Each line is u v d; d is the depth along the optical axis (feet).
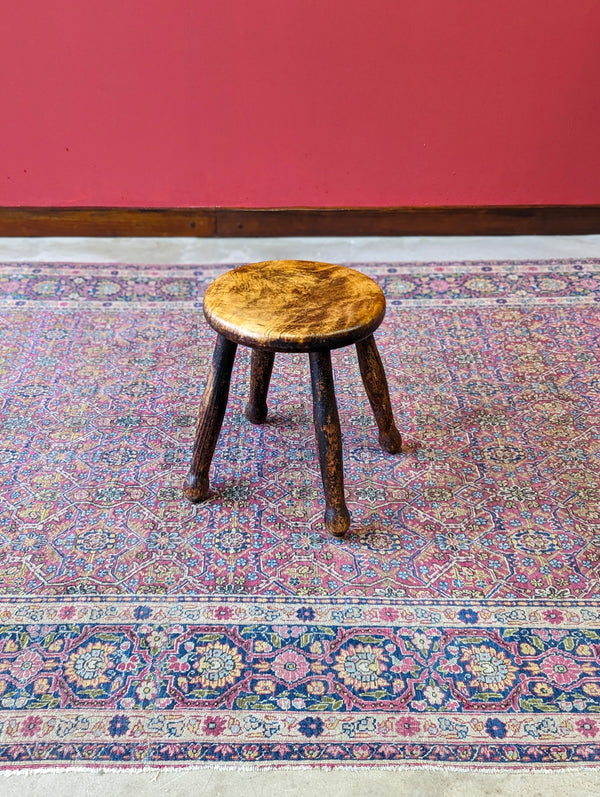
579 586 4.56
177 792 3.47
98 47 8.43
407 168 9.38
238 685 3.95
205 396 4.80
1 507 5.11
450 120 9.05
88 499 5.21
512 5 8.27
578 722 3.78
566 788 3.51
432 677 4.00
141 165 9.24
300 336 4.15
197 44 8.45
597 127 9.09
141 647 4.14
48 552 4.75
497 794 3.48
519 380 6.68
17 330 7.33
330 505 4.81
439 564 4.71
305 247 9.39
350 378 6.66
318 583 4.56
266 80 8.73
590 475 5.50
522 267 8.76
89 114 8.87
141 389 6.50
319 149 9.22
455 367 6.88
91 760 3.59
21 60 8.46
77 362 6.86
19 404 6.23
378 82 8.77
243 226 9.64
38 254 9.04
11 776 3.51
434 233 9.71
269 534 4.93
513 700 3.89
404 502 5.23
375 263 8.90
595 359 6.99
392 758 3.62
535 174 9.43
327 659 4.09
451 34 8.47
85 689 3.91
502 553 4.80
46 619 4.29
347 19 8.35
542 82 8.79
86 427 5.98
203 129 9.02
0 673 3.98
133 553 4.76
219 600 4.44
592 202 9.64
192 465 5.07
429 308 7.88
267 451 5.74
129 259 8.96
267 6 8.23
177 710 3.82
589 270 8.67
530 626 4.30
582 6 8.27
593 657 4.12
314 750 3.65
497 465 5.61
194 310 7.82
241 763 3.59
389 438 5.60
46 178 9.25
